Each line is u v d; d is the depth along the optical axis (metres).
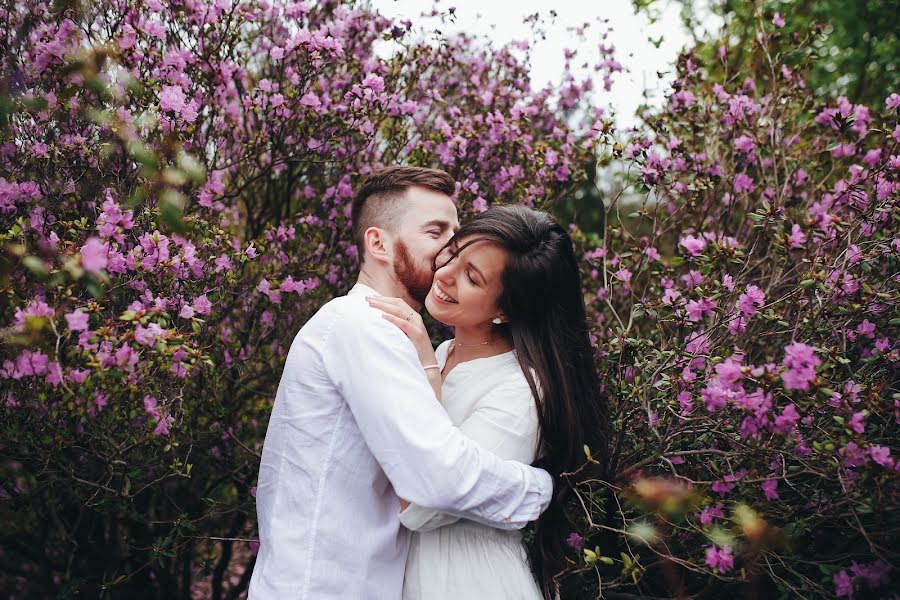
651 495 1.48
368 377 1.24
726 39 2.77
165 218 1.57
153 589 2.52
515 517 1.26
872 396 1.41
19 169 1.74
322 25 2.29
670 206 2.62
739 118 2.28
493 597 1.31
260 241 2.13
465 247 1.39
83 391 1.50
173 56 1.99
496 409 1.37
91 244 1.34
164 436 1.82
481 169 2.50
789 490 1.60
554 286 1.47
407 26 2.34
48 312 1.35
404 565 1.35
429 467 1.17
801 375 1.25
